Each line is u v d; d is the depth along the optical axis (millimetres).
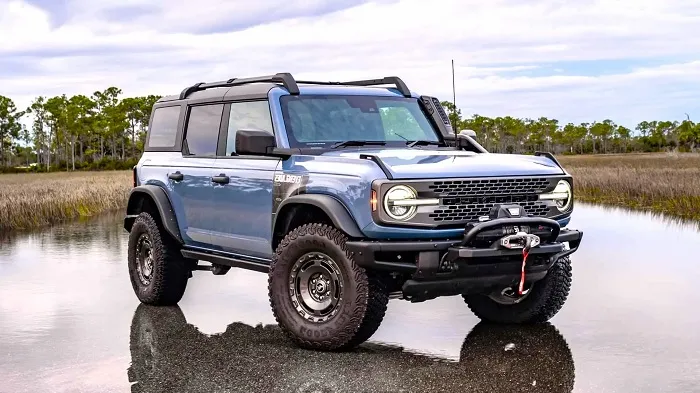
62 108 155625
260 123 7273
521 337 6738
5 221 17828
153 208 8617
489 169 6355
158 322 7480
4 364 5996
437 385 5312
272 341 6680
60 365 5953
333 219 6137
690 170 37562
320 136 7129
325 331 6211
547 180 6578
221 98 7852
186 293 9047
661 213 19875
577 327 7074
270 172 6922
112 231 16781
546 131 182375
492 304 7320
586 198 27078
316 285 6367
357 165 6215
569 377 5469
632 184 27656
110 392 5270
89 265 11211
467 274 6180
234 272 10594
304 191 6547
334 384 5363
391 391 5188
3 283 9680
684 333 6766
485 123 165375
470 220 6207
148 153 8852
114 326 7309
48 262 11531
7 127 161500
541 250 6250
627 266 10547
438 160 6434
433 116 7926
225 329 7164
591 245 12898
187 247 8242
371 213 6000
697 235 14375
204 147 7984
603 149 187375
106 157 152375
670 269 10266
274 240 6938
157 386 5383
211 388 5312
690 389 5172
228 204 7430
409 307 8180
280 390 5238
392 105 7746
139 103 155250
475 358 6027
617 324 7152
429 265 6004
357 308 6074
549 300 7027
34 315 7809
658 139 183750
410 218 6016
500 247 6066
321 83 7914
